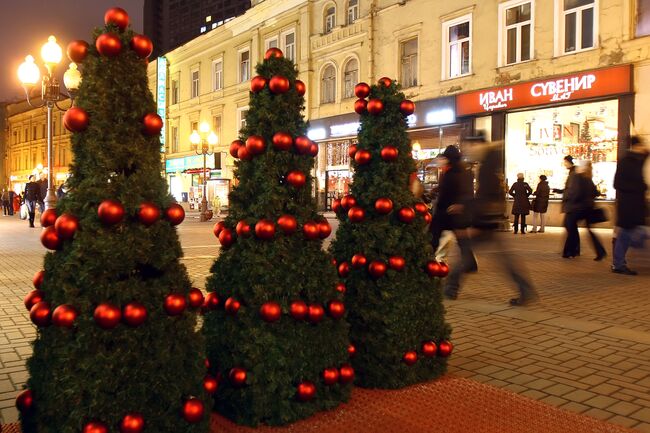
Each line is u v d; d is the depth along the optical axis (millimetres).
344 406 3277
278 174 3207
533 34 17609
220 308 3230
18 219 27672
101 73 2514
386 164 3781
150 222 2500
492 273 8711
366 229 3742
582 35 16547
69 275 2445
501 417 3145
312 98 26609
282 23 28109
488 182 6410
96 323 2348
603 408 3371
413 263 3811
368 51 23484
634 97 15227
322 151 26469
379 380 3572
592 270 8938
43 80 12328
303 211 3219
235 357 3072
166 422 2523
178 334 2578
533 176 17953
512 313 5891
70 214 2473
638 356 4406
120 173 2537
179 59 36844
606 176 16062
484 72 19094
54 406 2412
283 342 3035
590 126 16422
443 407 3287
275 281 3055
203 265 9625
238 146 3326
